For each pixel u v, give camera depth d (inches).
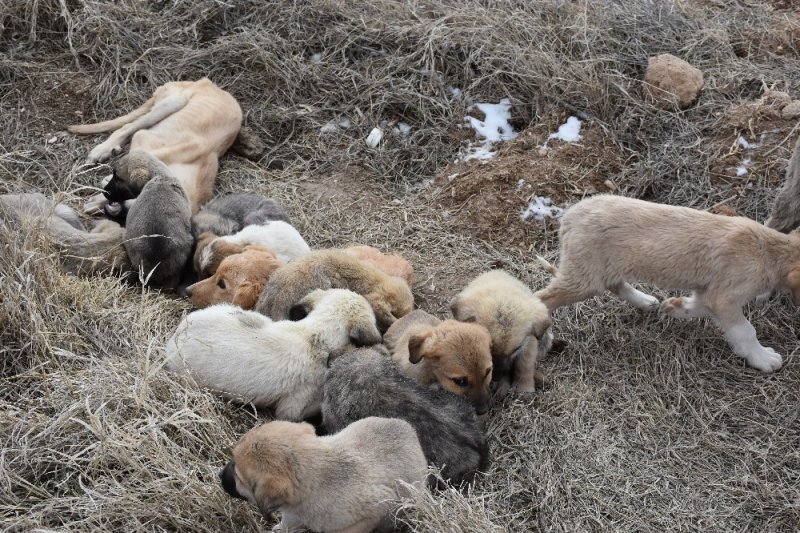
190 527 99.7
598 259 115.6
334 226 131.8
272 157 141.6
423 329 108.0
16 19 148.2
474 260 127.8
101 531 97.8
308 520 97.3
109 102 143.7
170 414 104.9
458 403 105.0
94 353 111.7
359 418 104.0
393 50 148.0
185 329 107.8
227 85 146.1
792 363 115.6
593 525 103.8
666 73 141.1
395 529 100.4
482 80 144.0
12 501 100.6
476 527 97.8
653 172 133.9
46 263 113.4
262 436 96.7
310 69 146.2
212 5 151.0
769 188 130.4
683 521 104.1
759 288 113.5
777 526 104.2
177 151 133.1
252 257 117.0
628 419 111.2
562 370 115.6
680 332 118.3
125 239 121.1
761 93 141.9
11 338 111.0
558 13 152.0
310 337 108.1
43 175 134.3
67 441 103.7
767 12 158.4
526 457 107.3
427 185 137.5
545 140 137.4
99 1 151.3
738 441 109.9
